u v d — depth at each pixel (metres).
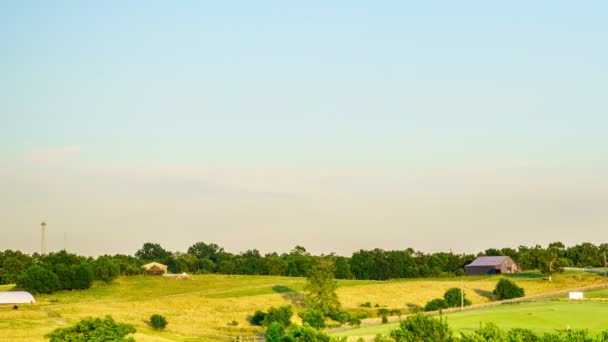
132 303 166.88
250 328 138.75
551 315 117.50
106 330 85.75
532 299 167.75
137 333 111.38
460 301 166.12
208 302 174.25
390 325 129.12
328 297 161.62
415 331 69.56
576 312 121.00
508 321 113.31
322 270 167.75
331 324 143.62
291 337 75.88
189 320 147.25
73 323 123.44
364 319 150.38
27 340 96.56
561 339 65.19
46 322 122.50
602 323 108.81
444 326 70.19
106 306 158.50
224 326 142.62
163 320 132.25
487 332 67.88
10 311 138.38
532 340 67.25
